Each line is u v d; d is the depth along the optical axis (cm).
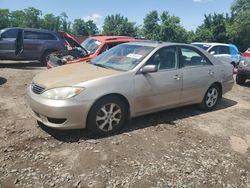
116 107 512
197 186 396
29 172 393
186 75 612
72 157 434
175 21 7075
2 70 1187
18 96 743
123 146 477
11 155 430
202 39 5650
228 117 670
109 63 575
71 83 473
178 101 613
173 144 502
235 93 953
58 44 1415
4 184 367
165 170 423
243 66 1088
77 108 465
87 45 980
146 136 520
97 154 447
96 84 481
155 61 564
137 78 529
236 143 533
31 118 571
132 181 392
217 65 694
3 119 563
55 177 387
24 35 1348
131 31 9181
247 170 448
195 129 574
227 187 402
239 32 5406
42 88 481
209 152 488
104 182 385
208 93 685
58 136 495
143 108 551
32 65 1427
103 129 502
